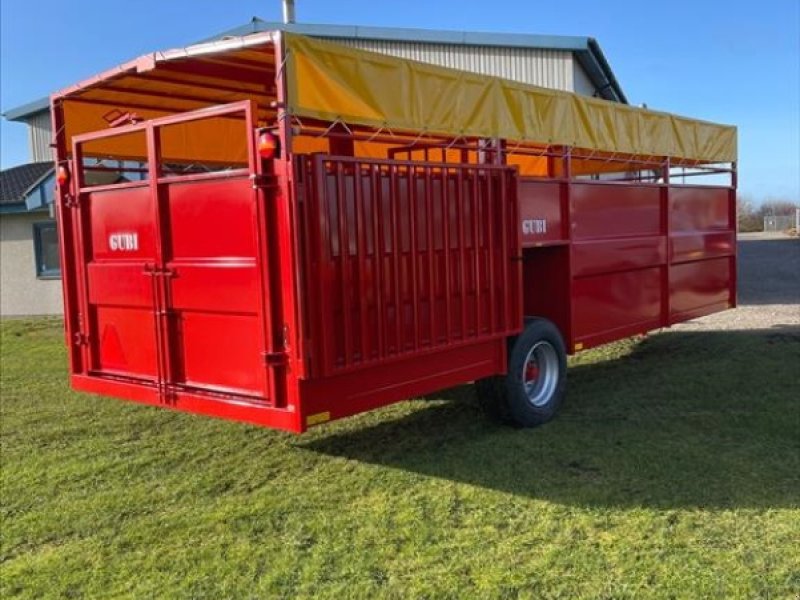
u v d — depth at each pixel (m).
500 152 6.04
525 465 5.43
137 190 5.24
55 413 7.49
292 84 4.34
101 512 4.82
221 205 4.71
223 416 4.82
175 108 6.70
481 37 15.91
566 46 15.41
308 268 4.41
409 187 5.09
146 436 6.58
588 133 7.04
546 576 3.75
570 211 6.84
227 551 4.18
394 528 4.41
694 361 8.97
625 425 6.36
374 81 4.88
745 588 3.56
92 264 5.63
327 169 4.50
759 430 6.07
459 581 3.74
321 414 4.60
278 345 4.51
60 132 5.91
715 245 9.47
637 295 7.94
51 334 13.25
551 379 6.64
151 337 5.27
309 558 4.06
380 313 4.88
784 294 16.00
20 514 4.84
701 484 4.92
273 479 5.35
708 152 9.17
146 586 3.82
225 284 4.73
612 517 4.45
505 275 5.97
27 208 15.46
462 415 6.86
